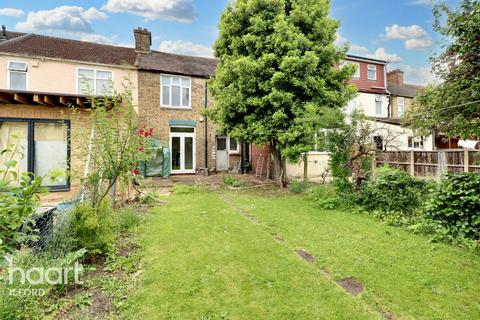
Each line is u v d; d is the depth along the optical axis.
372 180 7.65
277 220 6.20
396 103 21.45
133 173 7.61
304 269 3.74
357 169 7.94
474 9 5.18
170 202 8.18
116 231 4.98
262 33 10.21
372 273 3.65
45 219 3.92
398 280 3.46
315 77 10.07
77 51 14.99
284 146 10.22
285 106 9.94
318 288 3.25
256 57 10.39
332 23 10.62
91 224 3.86
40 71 13.32
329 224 5.87
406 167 10.20
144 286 3.27
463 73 5.83
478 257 4.09
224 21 11.12
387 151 10.90
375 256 4.18
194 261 3.96
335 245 4.64
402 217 6.00
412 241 4.79
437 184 6.06
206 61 18.88
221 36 11.50
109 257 3.97
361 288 3.31
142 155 5.79
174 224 5.78
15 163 2.11
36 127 7.88
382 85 21.06
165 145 15.57
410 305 2.95
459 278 3.49
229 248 4.47
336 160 8.03
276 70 10.12
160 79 15.45
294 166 15.70
